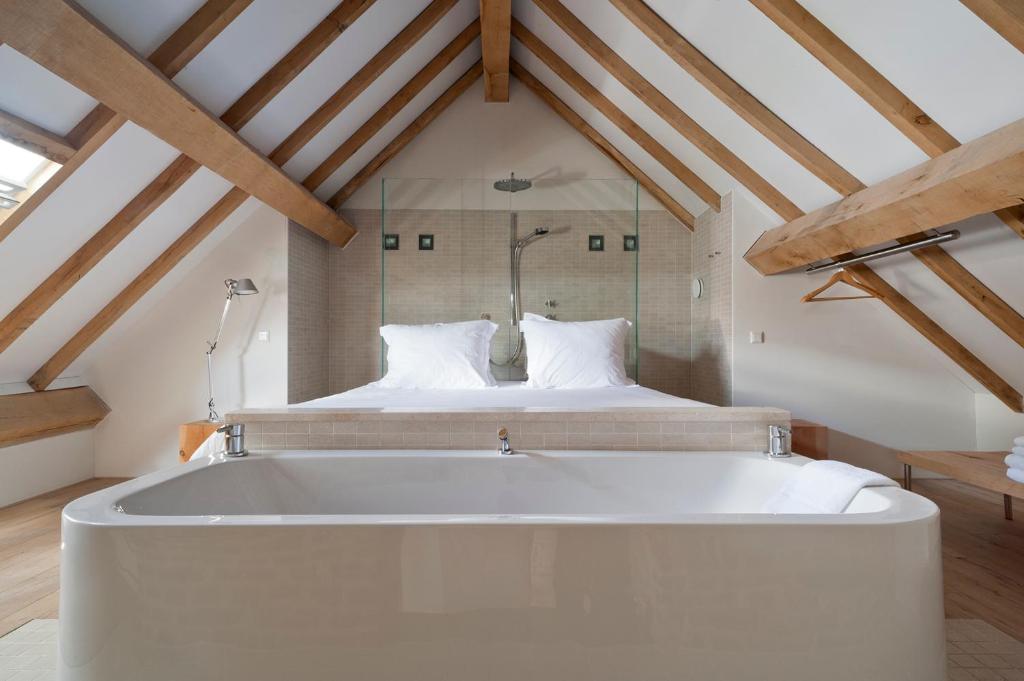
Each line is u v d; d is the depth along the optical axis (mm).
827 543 1271
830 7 2438
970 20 2084
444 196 4363
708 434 2145
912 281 3688
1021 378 3828
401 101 4516
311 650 1263
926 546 1307
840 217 3184
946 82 2336
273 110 3512
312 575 1269
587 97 4484
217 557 1276
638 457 2061
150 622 1275
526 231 4355
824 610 1263
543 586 1265
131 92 2404
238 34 2787
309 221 4605
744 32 2873
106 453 4457
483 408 2275
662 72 3609
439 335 4062
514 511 2053
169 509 1722
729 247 4363
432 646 1262
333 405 2770
